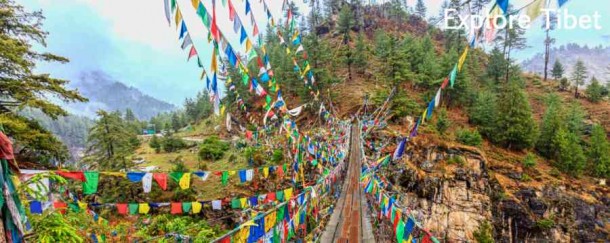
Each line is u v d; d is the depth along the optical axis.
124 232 13.32
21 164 14.05
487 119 46.78
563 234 34.59
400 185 33.34
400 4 104.25
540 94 68.38
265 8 7.63
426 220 32.41
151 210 20.80
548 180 38.12
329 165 21.03
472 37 4.26
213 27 5.09
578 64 70.06
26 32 14.32
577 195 37.44
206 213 21.95
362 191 19.98
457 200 33.56
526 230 34.25
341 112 50.44
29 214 5.37
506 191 35.59
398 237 8.38
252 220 6.19
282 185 23.66
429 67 55.75
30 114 16.75
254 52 6.47
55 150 14.91
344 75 63.97
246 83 7.22
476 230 32.59
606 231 35.84
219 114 5.77
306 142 15.52
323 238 12.69
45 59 14.97
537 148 45.94
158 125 90.56
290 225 8.00
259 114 32.34
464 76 50.78
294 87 53.19
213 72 5.27
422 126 42.31
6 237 2.91
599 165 43.31
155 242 12.59
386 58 58.22
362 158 28.14
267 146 27.44
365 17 94.81
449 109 51.41
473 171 35.12
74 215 9.02
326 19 94.81
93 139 26.88
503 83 63.41
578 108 56.88
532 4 3.64
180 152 41.81
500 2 3.76
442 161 36.06
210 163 33.69
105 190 22.52
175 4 4.70
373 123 42.91
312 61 52.69
